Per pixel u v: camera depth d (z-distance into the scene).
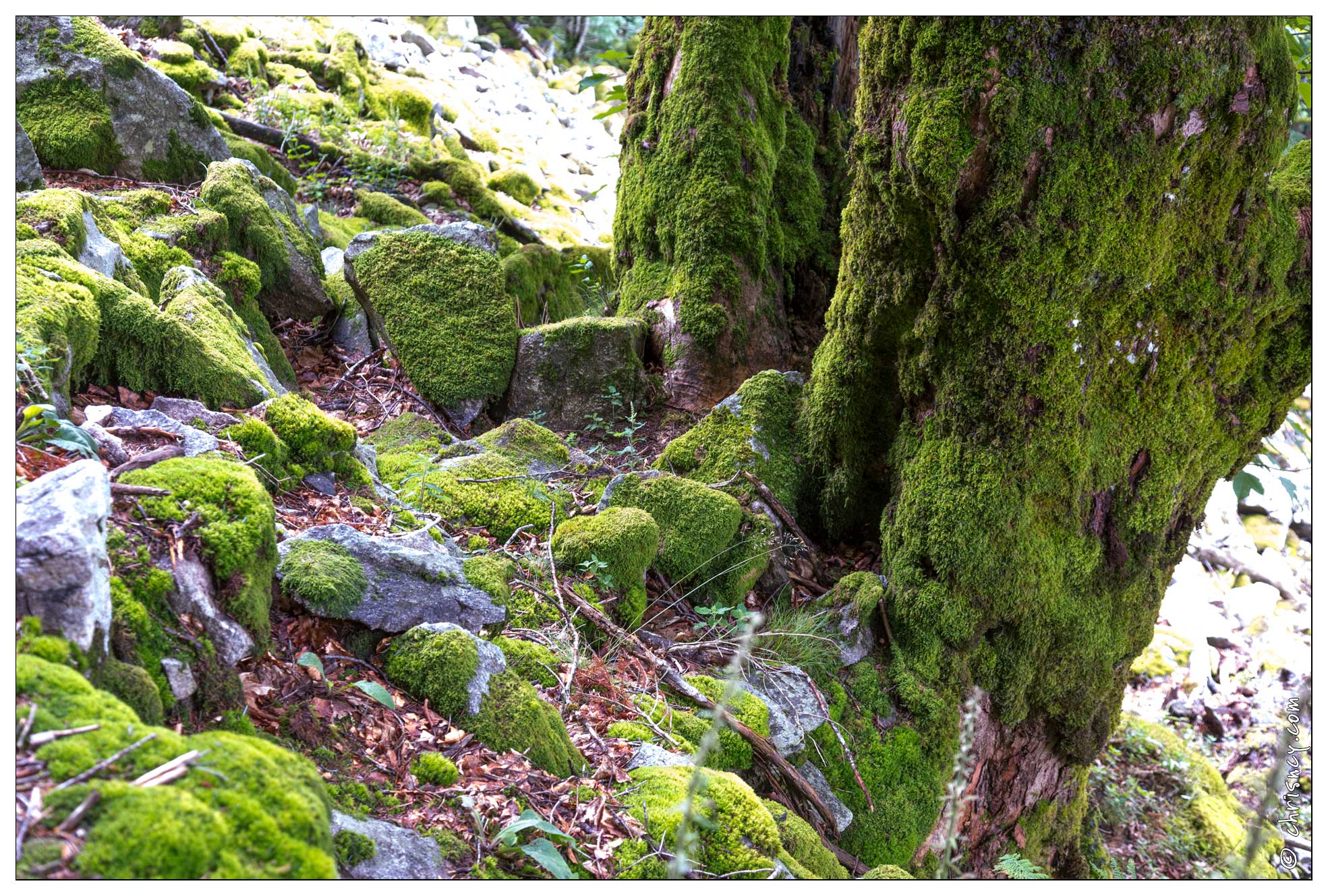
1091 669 4.05
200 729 2.16
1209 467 4.13
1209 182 3.53
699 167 5.20
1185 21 3.28
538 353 5.08
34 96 5.11
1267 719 6.74
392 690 2.69
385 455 4.31
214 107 7.82
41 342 2.87
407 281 5.17
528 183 9.25
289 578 2.71
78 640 1.88
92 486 2.03
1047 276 3.49
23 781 1.56
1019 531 3.75
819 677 3.86
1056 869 4.60
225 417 3.36
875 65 3.69
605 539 3.81
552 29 13.73
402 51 10.34
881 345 4.14
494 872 2.28
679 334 5.24
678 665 3.70
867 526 4.54
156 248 4.50
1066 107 3.33
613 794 2.75
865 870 3.53
